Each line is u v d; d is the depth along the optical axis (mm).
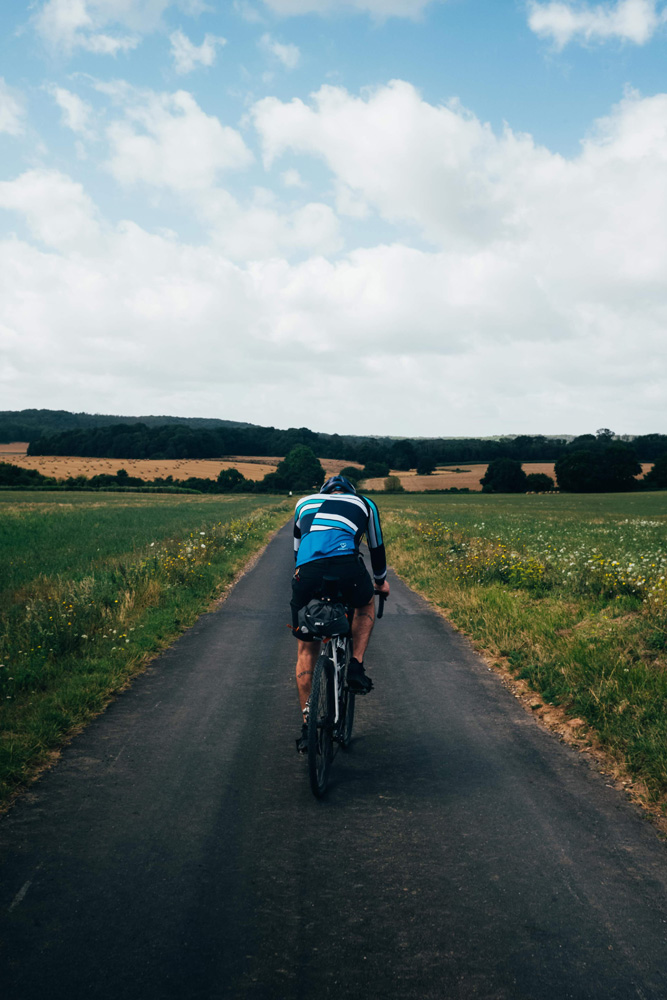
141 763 3988
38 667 5832
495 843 3061
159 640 7242
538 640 6691
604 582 9375
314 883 2730
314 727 3412
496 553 12867
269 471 121688
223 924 2459
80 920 2471
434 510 50375
